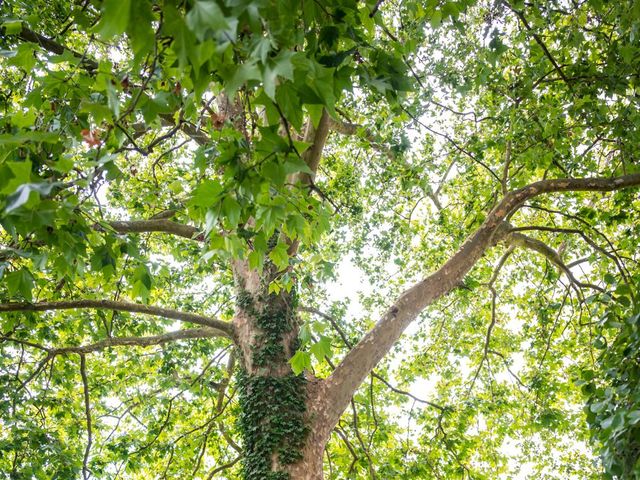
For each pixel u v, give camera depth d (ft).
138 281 13.51
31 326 27.27
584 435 45.52
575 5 23.38
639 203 36.01
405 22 24.57
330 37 9.57
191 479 41.39
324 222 12.59
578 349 43.75
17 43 20.12
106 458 37.96
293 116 7.97
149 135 35.96
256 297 30.17
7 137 8.23
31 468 30.14
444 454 37.24
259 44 6.84
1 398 31.12
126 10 5.66
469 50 26.63
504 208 29.86
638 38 20.94
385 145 32.04
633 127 24.95
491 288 40.50
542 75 25.30
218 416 37.58
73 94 12.42
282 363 28.66
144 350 39.60
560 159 30.68
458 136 37.37
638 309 17.40
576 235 43.27
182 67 6.14
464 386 46.44
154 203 31.01
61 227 11.12
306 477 26.21
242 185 9.45
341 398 28.19
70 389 35.99
